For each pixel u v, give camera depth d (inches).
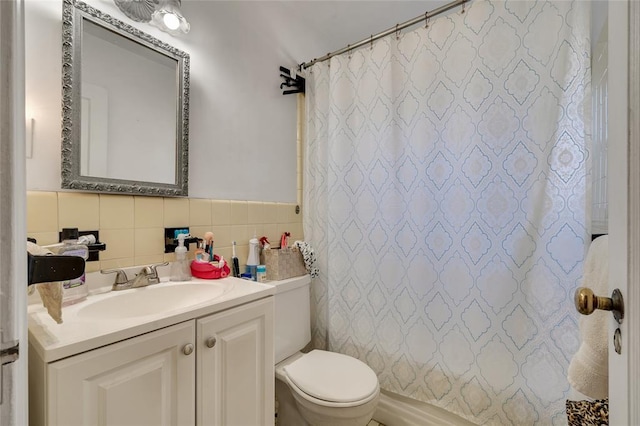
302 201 76.4
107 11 43.9
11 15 13.6
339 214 66.9
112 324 30.1
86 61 41.3
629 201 17.2
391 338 60.9
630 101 17.3
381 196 62.1
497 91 49.8
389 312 61.1
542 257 46.6
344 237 66.6
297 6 71.6
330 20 77.0
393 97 61.1
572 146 44.2
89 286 40.5
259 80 66.1
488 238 50.8
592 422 28.5
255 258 61.0
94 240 39.8
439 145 55.9
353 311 65.4
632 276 17.0
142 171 46.8
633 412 16.7
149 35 47.6
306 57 77.7
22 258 14.6
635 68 17.0
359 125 65.1
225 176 59.0
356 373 53.1
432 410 57.9
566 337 44.8
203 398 35.9
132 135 45.8
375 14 73.7
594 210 46.7
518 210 48.3
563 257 44.9
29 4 36.8
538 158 46.6
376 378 52.0
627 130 17.5
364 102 64.4
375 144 62.9
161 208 49.0
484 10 51.0
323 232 71.6
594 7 45.7
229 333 39.4
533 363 47.4
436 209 56.2
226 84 59.4
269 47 68.4
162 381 32.4
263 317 44.2
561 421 45.1
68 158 39.3
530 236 47.4
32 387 26.8
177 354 33.5
